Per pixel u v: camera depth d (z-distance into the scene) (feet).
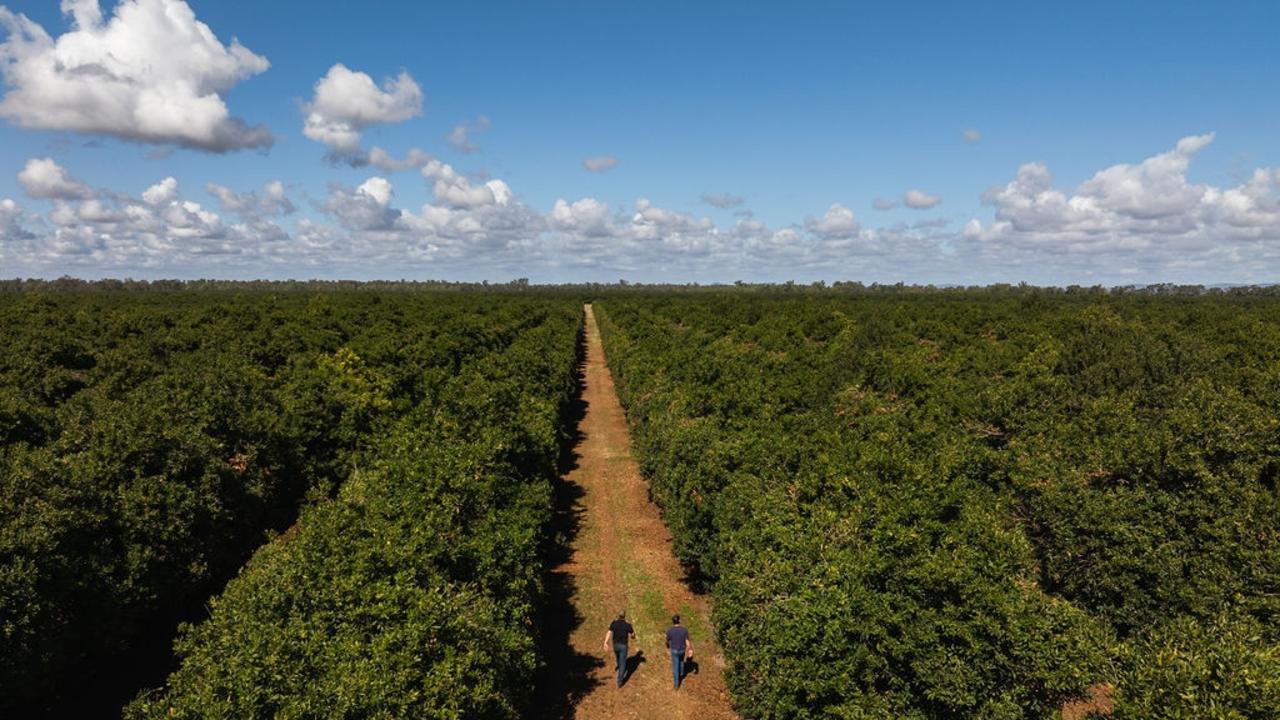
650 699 55.72
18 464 55.11
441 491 52.60
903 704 37.93
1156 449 53.01
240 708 30.48
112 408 74.38
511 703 45.19
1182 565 48.75
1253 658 30.30
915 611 37.99
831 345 164.76
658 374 124.67
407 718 32.94
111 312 212.43
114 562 54.60
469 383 94.89
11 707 46.93
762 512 50.88
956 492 46.93
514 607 50.19
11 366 110.42
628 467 122.11
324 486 62.08
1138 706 30.78
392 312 242.99
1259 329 148.97
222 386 84.58
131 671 57.88
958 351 141.59
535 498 67.36
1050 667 35.78
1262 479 54.08
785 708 40.70
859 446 59.21
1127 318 195.31
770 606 41.83
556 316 296.10
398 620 37.42
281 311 221.05
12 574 45.52
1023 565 41.11
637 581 76.59
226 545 71.15
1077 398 79.36
